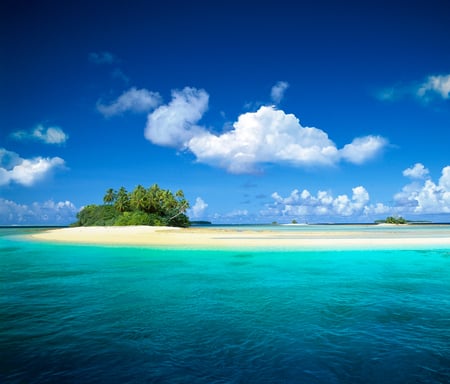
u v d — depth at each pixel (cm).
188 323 973
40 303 1199
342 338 856
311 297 1273
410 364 712
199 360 733
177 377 655
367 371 680
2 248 3155
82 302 1211
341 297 1270
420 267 1973
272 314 1059
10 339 852
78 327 942
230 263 2117
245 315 1048
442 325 952
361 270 1869
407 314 1055
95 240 3800
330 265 2041
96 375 662
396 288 1425
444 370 687
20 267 2022
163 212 9156
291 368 694
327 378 654
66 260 2323
